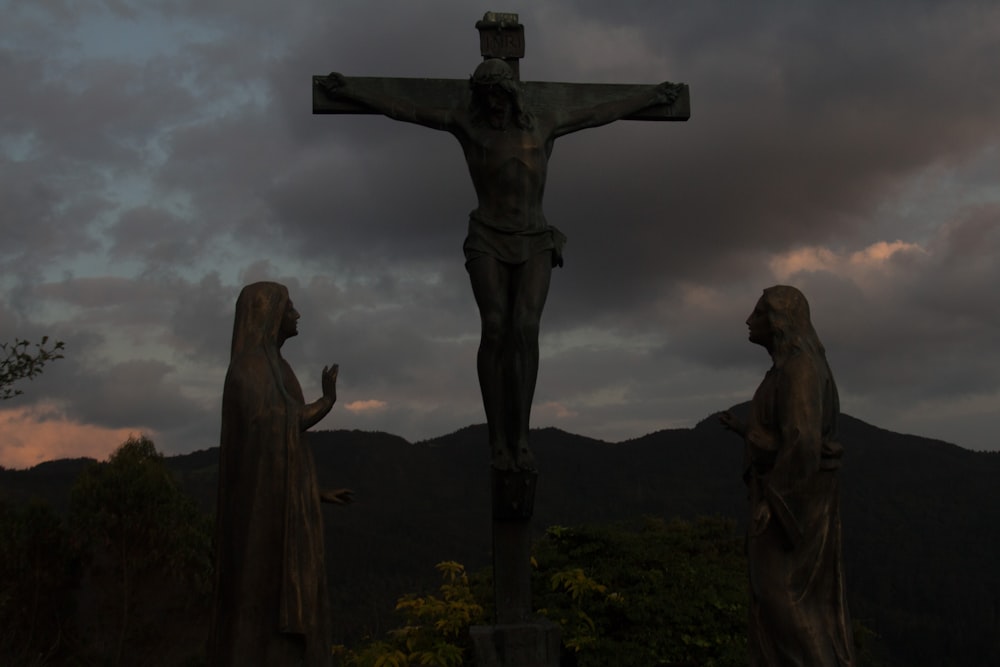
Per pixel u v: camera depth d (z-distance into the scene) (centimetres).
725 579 959
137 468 2341
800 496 488
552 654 587
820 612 489
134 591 2291
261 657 471
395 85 658
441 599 864
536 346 605
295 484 485
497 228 614
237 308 519
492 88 620
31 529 2203
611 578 927
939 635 2255
